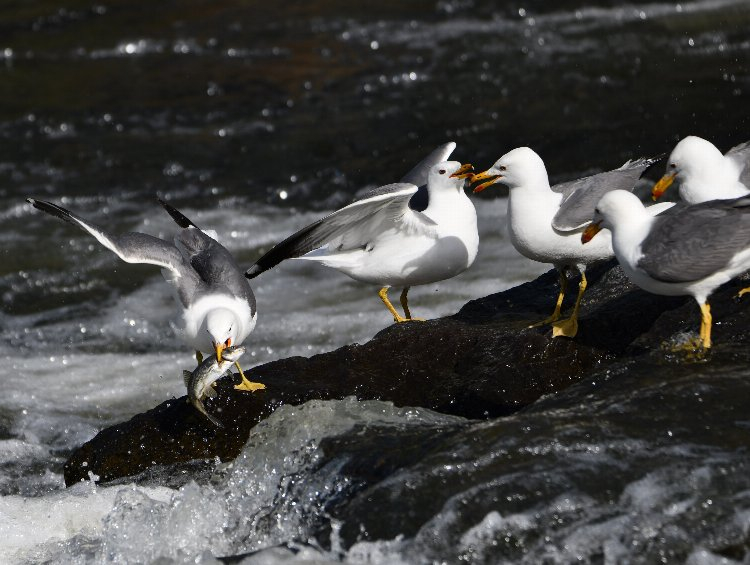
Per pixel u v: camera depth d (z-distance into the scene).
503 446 9.01
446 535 8.34
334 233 12.98
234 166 25.20
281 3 38.22
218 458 11.75
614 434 8.99
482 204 22.03
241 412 11.77
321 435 10.33
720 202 10.23
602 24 33.81
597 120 25.62
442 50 32.31
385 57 32.06
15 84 31.52
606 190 12.08
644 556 7.96
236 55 33.16
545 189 12.15
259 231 21.88
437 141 25.44
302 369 12.34
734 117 24.83
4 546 10.70
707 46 30.66
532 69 29.89
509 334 12.07
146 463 11.80
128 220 22.69
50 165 25.78
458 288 18.28
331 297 18.80
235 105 29.17
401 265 13.41
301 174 24.45
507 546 8.20
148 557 9.88
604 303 12.53
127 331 18.11
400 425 10.32
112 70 32.44
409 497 8.66
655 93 27.02
